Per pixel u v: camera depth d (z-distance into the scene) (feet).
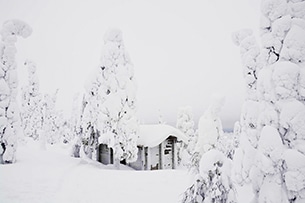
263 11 17.87
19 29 57.57
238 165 19.19
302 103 15.65
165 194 32.65
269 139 16.31
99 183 38.63
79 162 61.98
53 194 31.96
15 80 56.08
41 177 40.34
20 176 39.99
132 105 63.46
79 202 29.45
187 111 100.58
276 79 16.28
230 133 39.32
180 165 81.87
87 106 68.59
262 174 17.30
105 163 76.33
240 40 31.89
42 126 126.82
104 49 65.36
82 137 76.18
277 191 15.87
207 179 21.49
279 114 16.38
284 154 15.53
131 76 64.95
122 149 60.54
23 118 127.54
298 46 15.98
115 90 62.13
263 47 17.92
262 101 17.70
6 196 29.91
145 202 29.60
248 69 27.96
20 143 102.47
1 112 52.95
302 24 16.34
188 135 97.86
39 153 76.33
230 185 20.48
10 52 56.18
